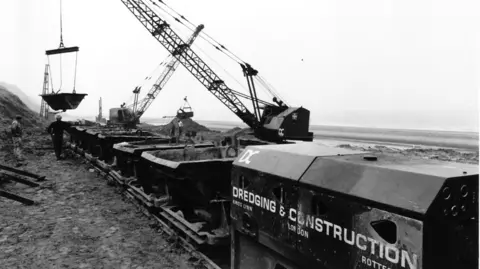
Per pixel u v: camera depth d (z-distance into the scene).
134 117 36.19
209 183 5.98
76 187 10.06
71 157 15.73
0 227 6.66
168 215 6.49
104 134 13.05
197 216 6.45
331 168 2.98
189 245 5.57
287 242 3.31
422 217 2.16
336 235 2.79
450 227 2.26
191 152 7.89
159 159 6.51
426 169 2.50
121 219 7.26
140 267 5.10
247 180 3.97
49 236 6.27
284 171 3.38
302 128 21.94
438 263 2.21
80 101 19.34
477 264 2.39
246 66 24.05
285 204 3.33
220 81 25.44
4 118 23.67
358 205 2.60
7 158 14.52
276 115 22.78
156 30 25.45
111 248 5.77
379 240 2.43
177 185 6.48
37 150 17.23
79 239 6.15
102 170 11.85
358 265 2.60
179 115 38.66
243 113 24.75
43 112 44.03
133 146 9.05
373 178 2.60
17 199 8.05
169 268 5.05
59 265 5.16
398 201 2.33
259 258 3.83
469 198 2.32
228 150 7.92
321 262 2.93
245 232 3.94
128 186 8.93
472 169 2.50
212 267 4.86
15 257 5.40
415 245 2.20
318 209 2.98
